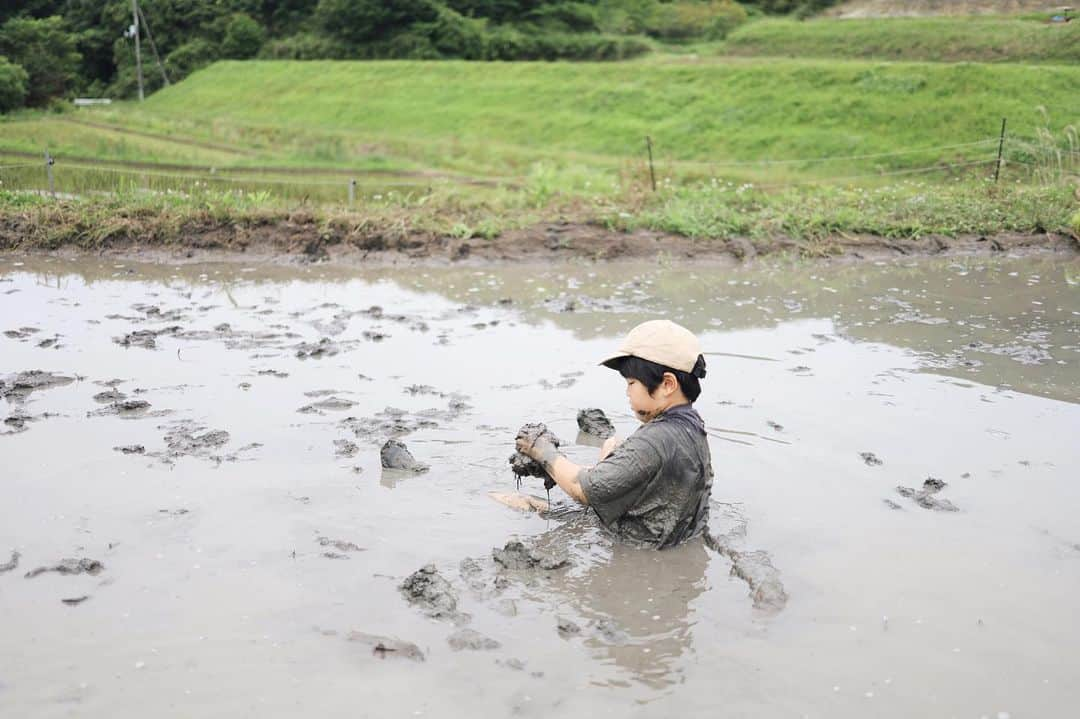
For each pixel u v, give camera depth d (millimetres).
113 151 22844
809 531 4488
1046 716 3191
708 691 3312
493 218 12305
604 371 6902
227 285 9852
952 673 3424
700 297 9547
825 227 12320
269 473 5035
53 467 5066
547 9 49156
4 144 22750
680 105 27344
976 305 9172
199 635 3592
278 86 39031
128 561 4121
